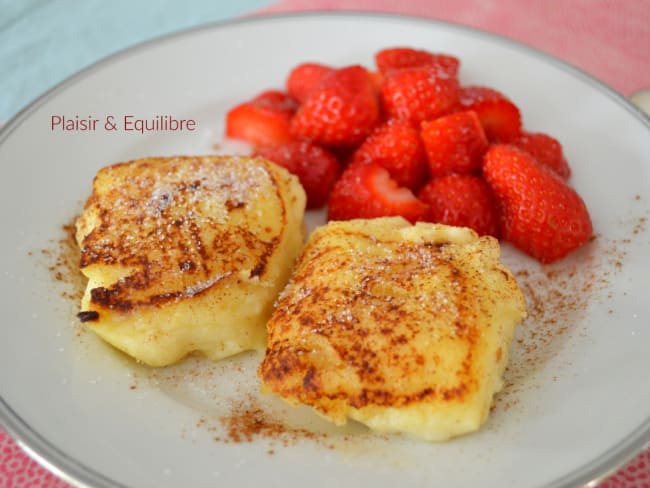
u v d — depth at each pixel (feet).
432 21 1.21
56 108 1.10
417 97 1.07
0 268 0.93
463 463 0.78
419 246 0.90
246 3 1.45
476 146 1.04
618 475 0.80
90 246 0.91
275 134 1.12
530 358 0.89
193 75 1.18
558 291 0.96
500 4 1.32
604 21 1.28
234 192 0.95
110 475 0.77
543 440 0.79
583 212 0.99
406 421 0.80
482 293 0.84
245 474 0.78
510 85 1.15
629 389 0.82
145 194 0.95
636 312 0.89
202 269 0.88
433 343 0.80
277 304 0.89
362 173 1.04
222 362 0.90
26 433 0.79
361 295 0.85
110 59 1.15
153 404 0.84
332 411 0.81
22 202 1.01
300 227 0.99
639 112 1.06
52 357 0.86
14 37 1.39
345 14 1.22
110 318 0.87
